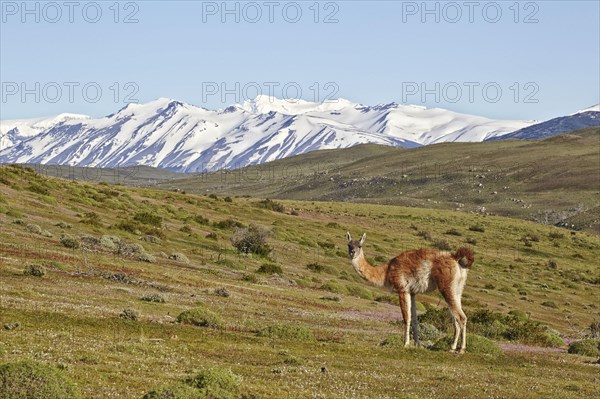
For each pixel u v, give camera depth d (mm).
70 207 82688
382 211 189500
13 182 87000
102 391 15430
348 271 83312
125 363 19031
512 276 106875
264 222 121812
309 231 120500
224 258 69562
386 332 35469
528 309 77188
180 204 121000
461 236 153375
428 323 37250
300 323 36250
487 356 25453
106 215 84875
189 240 80875
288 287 56688
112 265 48562
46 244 53375
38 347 20000
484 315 40250
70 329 24062
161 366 19203
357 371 21266
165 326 26625
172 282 46219
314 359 23000
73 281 39094
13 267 40625
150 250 65062
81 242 57031
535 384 21172
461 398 18609
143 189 136750
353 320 41188
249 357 22328
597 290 106500
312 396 17172
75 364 18078
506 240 154375
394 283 23734
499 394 19312
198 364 20203
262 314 37938
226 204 133500
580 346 33062
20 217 66188
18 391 13195
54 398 13391
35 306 28156
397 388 19234
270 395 16547
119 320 26703
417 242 131125
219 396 15227
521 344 36281
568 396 19859
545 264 127000
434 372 21828
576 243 163000
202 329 27344
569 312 80062
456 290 23531
